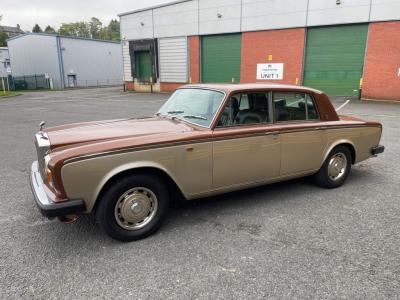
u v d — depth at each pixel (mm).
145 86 27781
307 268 2865
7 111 15125
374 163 6117
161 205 3453
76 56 42125
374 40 16875
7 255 3080
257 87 3957
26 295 2535
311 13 18359
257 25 20516
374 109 13805
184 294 2543
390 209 4086
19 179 5258
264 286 2631
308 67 19281
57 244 3281
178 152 3383
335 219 3811
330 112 4641
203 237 3410
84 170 2967
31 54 43156
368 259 3000
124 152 3109
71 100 21203
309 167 4469
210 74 23672
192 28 23547
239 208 4125
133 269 2867
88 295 2539
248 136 3793
